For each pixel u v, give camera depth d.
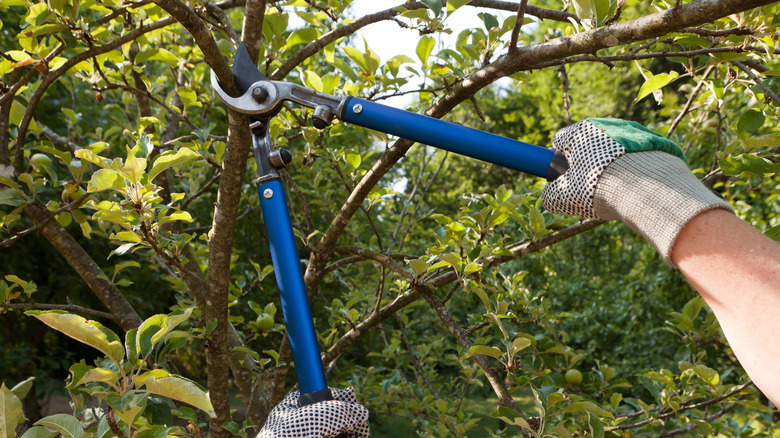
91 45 1.33
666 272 5.45
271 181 0.85
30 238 5.66
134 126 2.64
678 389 1.75
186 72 2.06
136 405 0.74
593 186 0.62
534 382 1.36
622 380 1.63
